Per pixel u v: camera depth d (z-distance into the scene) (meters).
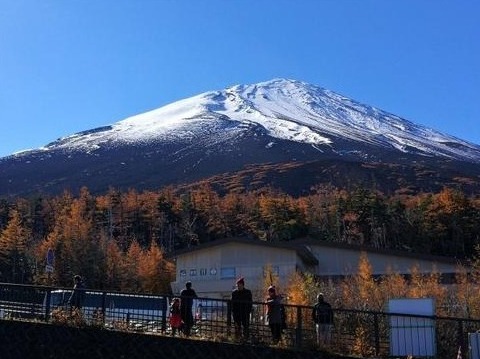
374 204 91.44
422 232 84.25
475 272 33.47
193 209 110.75
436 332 15.41
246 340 14.96
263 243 40.41
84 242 70.75
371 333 16.17
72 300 16.92
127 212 109.31
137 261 68.25
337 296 24.95
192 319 15.70
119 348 15.65
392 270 35.44
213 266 41.59
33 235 95.12
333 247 41.53
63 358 16.03
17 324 16.59
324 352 14.42
